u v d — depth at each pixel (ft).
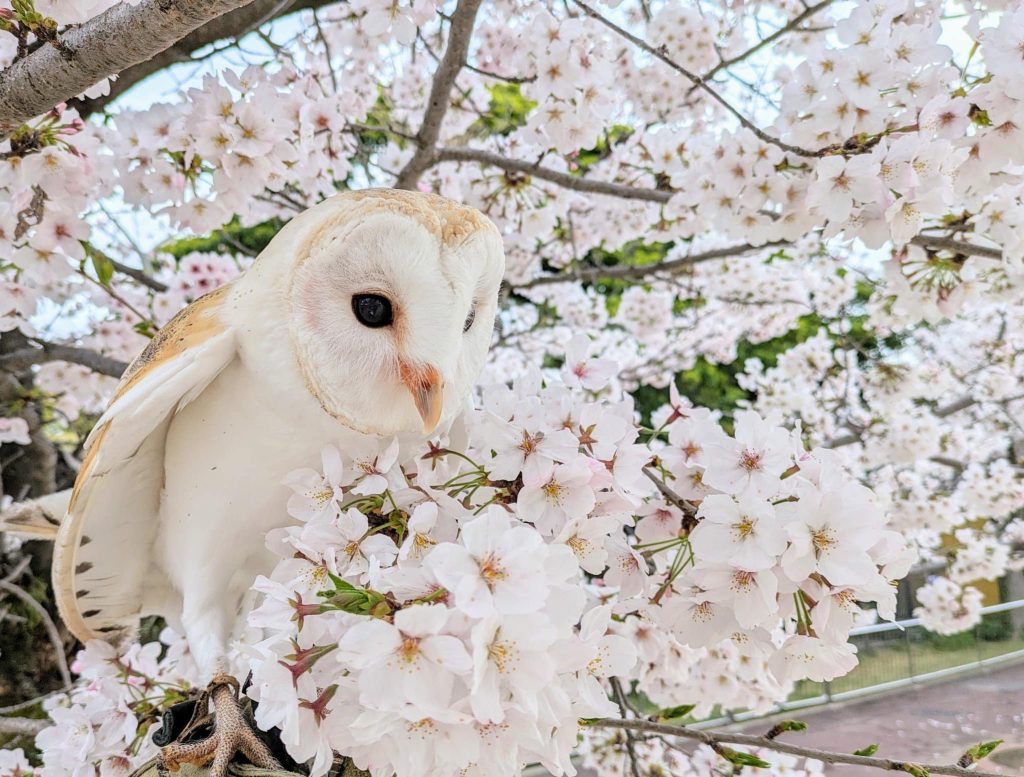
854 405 5.24
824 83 1.93
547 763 1.20
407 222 1.33
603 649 1.24
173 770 1.28
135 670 1.81
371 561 1.14
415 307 1.35
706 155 2.33
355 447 1.44
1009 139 1.88
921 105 1.93
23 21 1.40
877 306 3.91
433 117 2.61
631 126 3.62
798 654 1.32
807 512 1.29
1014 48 1.78
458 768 1.10
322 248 1.36
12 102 1.49
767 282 4.86
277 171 2.09
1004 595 7.64
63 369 3.34
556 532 1.34
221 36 2.71
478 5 2.24
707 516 1.32
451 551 1.08
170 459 1.53
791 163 2.10
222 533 1.53
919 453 4.47
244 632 1.62
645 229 4.01
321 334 1.37
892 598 1.31
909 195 1.80
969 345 5.77
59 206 2.00
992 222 2.07
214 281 3.07
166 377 1.39
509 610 1.06
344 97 2.79
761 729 5.78
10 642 3.74
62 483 4.28
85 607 1.71
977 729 5.73
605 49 2.44
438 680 1.05
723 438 1.40
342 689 1.14
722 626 1.40
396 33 2.24
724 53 3.17
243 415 1.45
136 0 1.43
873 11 1.94
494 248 1.42
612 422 1.40
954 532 5.31
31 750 3.35
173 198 2.12
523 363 5.18
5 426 3.33
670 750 2.81
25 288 2.34
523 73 2.81
